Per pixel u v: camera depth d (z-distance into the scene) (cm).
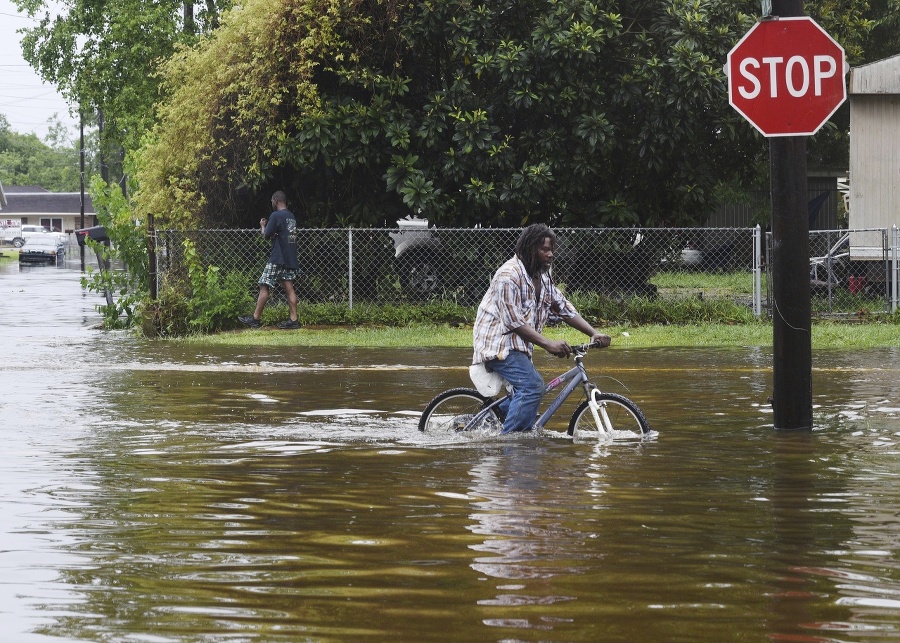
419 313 3478
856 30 4009
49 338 3269
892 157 3794
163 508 1131
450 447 1512
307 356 2736
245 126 3650
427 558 931
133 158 3944
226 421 1752
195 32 6762
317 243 3616
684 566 906
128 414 1825
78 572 891
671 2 3550
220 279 3512
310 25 3547
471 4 3616
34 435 1617
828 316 3444
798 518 1080
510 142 3719
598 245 3594
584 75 3588
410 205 3494
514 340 1581
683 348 2850
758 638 730
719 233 4572
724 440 1555
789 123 1656
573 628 749
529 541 991
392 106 3672
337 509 1126
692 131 3547
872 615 779
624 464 1375
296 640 727
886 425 1678
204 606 799
